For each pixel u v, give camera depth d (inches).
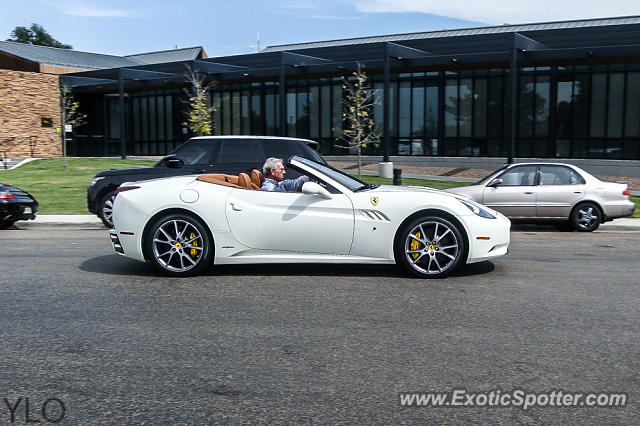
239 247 257.8
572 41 941.8
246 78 1234.0
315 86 1227.9
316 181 265.6
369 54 1029.2
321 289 236.7
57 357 158.6
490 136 1071.6
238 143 402.6
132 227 260.5
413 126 1135.0
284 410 125.6
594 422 120.3
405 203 253.6
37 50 1795.0
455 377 143.6
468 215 254.7
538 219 474.9
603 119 975.0
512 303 214.8
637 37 893.8
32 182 847.7
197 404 128.9
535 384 139.3
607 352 161.2
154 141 1496.1
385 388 137.0
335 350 163.0
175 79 1268.5
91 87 1455.5
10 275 268.1
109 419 122.0
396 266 285.4
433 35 1360.7
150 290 236.1
